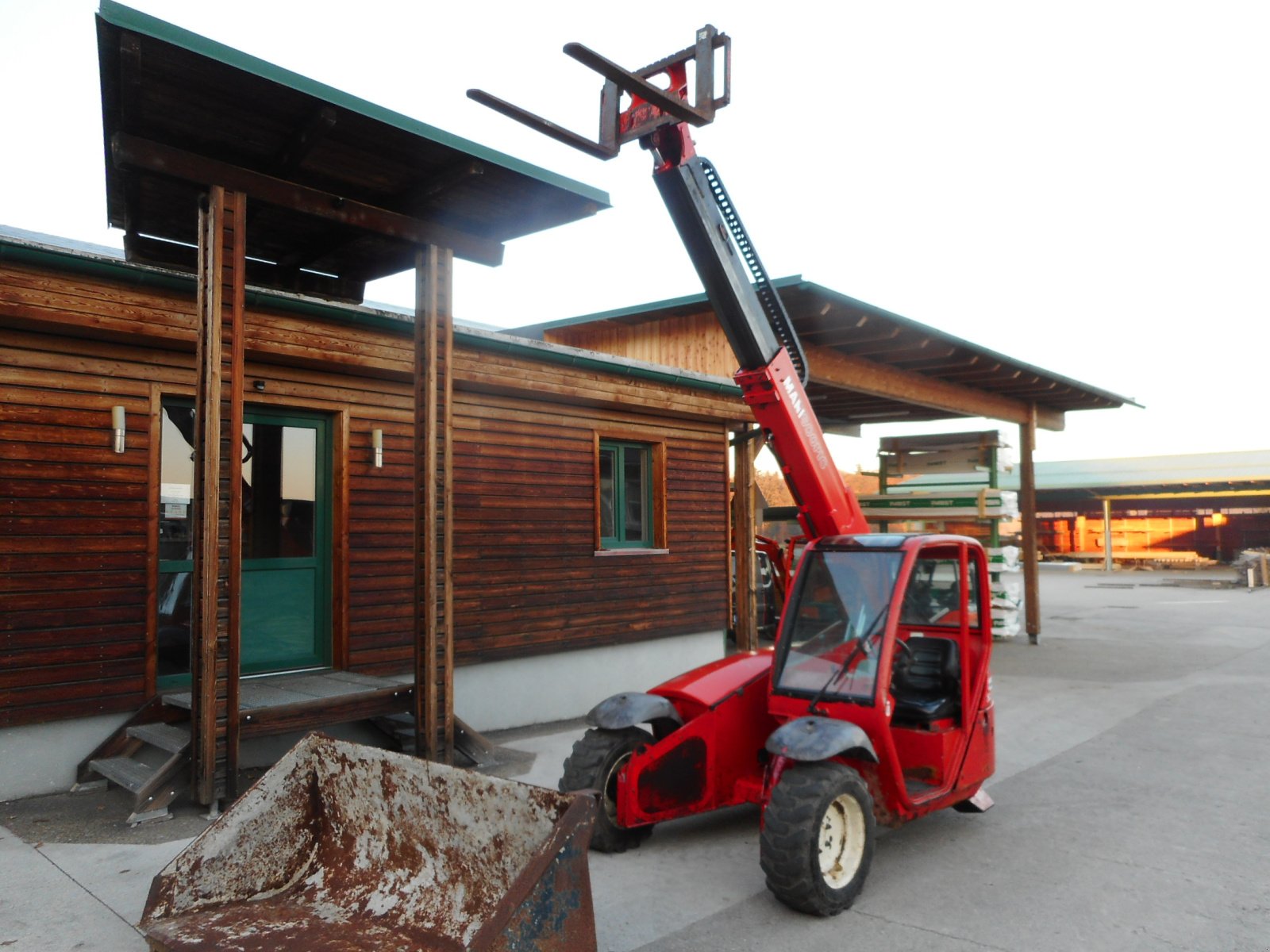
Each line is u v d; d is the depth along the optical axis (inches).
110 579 247.4
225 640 270.8
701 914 174.7
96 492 246.1
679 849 211.5
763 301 214.2
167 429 266.1
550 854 127.0
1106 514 1455.5
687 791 206.4
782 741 173.2
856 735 175.8
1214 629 671.8
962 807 231.8
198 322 221.6
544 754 298.4
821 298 354.3
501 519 340.5
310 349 275.4
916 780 212.8
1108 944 161.8
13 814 222.1
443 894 145.4
